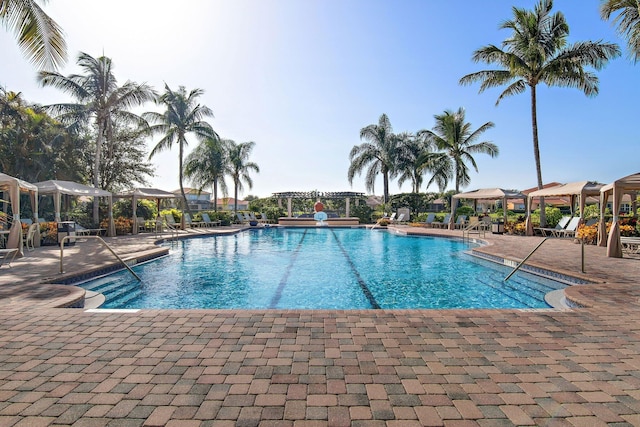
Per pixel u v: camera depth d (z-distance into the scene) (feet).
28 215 57.00
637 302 14.56
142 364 8.89
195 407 6.96
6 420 6.49
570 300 15.47
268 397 7.35
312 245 47.03
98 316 12.74
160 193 61.57
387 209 95.14
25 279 19.43
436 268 29.81
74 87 56.90
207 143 85.20
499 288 22.99
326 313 13.17
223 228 73.00
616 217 27.73
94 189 47.47
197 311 13.37
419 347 10.03
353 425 6.39
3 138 59.11
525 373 8.43
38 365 8.83
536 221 60.85
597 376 8.28
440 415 6.71
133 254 30.32
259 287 23.18
